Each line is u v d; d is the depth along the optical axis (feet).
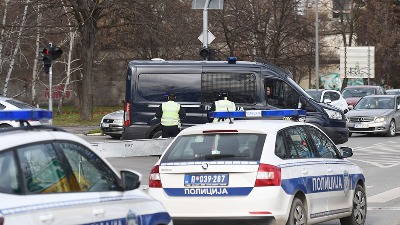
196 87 190.08
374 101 299.58
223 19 453.99
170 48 419.33
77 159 55.62
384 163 196.03
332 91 318.65
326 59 621.72
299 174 86.89
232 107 180.45
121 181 58.59
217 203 82.74
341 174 97.91
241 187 82.38
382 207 124.26
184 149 86.69
